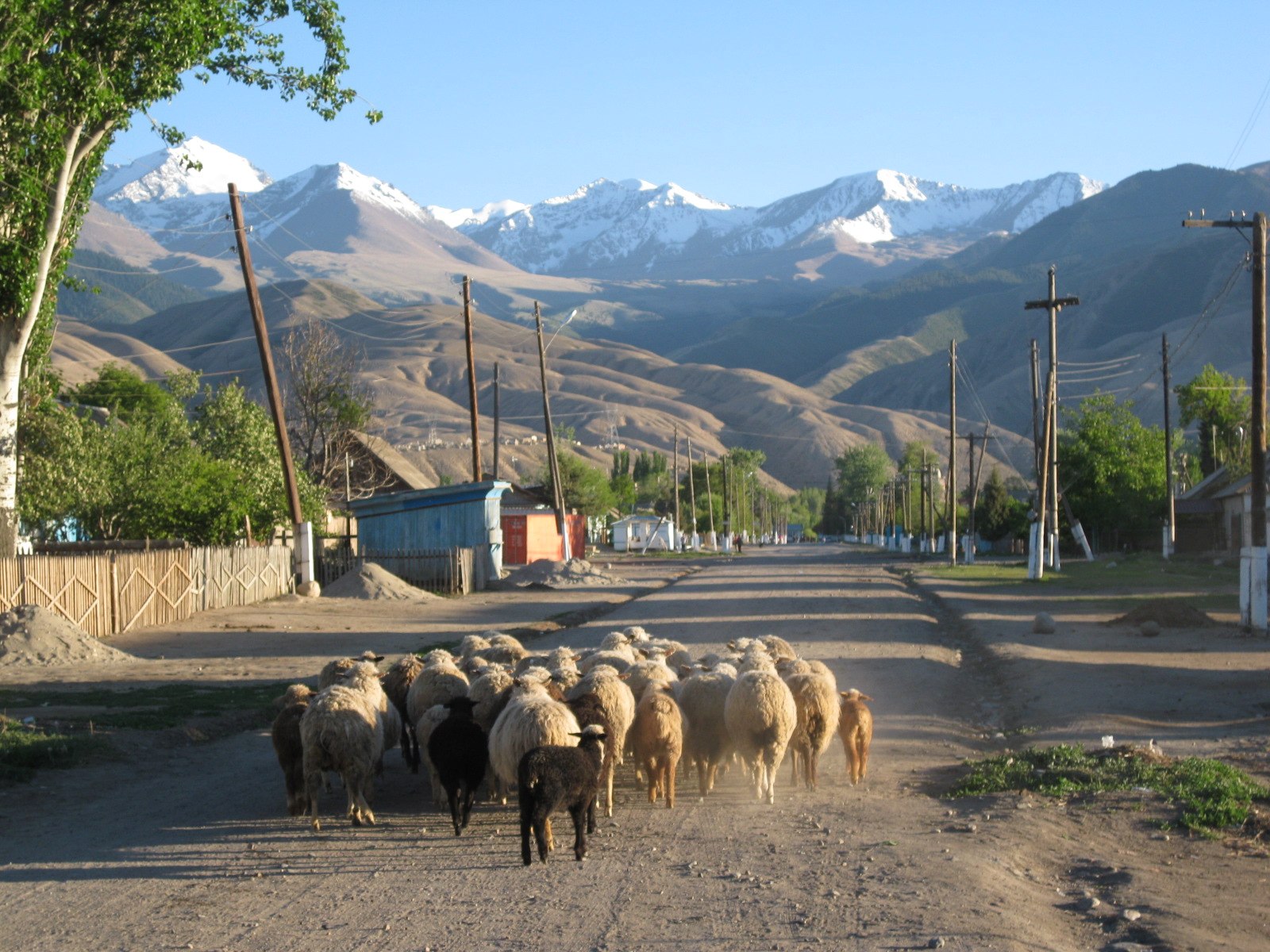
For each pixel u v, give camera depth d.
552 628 30.20
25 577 25.16
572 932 7.55
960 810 10.78
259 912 8.12
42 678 20.41
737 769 13.66
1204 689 18.05
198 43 24.67
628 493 126.69
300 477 48.44
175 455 43.22
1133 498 73.88
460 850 9.80
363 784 10.65
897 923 7.55
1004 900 8.05
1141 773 11.65
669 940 7.34
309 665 22.70
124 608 28.55
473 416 49.94
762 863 9.12
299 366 65.00
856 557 91.00
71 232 28.36
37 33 23.02
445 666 13.26
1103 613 31.94
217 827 10.66
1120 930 7.49
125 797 12.03
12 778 12.46
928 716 16.41
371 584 38.88
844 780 12.56
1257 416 26.23
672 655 15.73
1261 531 26.12
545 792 9.16
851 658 22.56
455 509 49.47
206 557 33.09
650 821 10.79
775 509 193.38
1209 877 8.62
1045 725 15.57
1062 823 10.09
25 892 8.66
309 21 27.83
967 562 70.00
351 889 8.67
